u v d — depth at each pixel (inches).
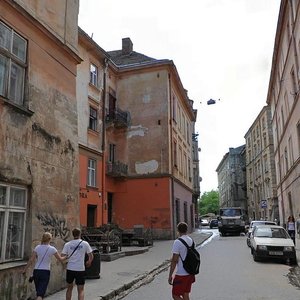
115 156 1250.6
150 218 1188.5
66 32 462.0
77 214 448.1
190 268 265.7
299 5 897.5
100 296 355.3
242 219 1466.5
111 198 1222.9
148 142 1238.3
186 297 266.4
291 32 1036.5
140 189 1214.9
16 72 365.4
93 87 1078.4
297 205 1093.1
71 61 474.0
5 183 328.5
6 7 353.1
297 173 1071.6
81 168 965.8
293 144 1130.7
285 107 1266.0
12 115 342.0
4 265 313.4
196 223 2400.3
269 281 450.3
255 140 2454.5
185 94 1555.1
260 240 642.2
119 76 1299.2
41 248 291.6
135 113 1267.2
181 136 1517.0
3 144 325.4
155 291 397.4
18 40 370.6
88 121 1031.0
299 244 937.5
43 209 377.7
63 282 397.4
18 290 324.2
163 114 1245.1
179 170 1411.2
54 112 418.9
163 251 800.9
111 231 723.4
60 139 425.7
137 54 1430.9
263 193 2220.7
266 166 2117.4
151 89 1268.5
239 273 512.7
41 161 382.6
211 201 5324.8
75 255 309.6
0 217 324.5
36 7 402.6
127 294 387.2
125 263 599.2
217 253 780.6
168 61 1257.4
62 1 458.6
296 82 1010.1
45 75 408.8
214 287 410.9
